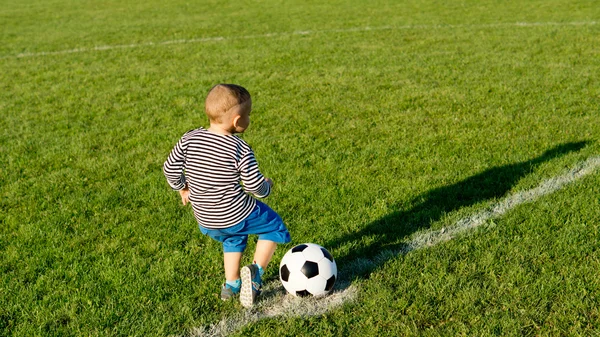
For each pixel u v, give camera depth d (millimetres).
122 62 10680
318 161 5414
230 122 2943
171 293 3363
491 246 3684
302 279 3221
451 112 6762
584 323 2943
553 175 4816
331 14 16156
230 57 10688
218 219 3012
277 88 8336
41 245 3971
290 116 6934
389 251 3736
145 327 3049
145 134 6453
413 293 3238
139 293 3355
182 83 8859
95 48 12305
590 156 5188
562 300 3115
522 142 5621
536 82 7887
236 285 3266
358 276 3482
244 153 2922
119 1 21812
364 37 12234
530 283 3285
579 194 4379
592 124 6062
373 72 8977
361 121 6590
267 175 5125
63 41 13359
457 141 5762
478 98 7266
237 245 3193
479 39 11367
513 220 4039
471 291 3215
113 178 5238
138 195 4820
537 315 3006
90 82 9148
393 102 7293
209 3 20156
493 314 3027
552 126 6051
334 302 3258
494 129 6074
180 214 4434
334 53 10648
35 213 4508
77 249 3920
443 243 3777
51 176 5277
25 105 7914
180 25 15258
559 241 3699
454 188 4684
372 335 2930
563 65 8828
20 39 13891
